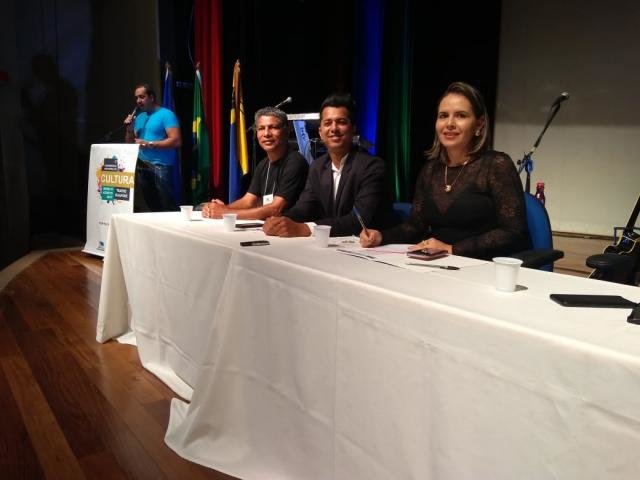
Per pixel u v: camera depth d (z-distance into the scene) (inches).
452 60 226.1
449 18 221.9
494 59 232.7
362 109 212.1
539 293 42.0
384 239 66.6
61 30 202.5
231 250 61.9
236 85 192.2
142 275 88.5
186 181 217.2
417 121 224.1
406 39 213.9
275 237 70.4
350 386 45.1
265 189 109.0
